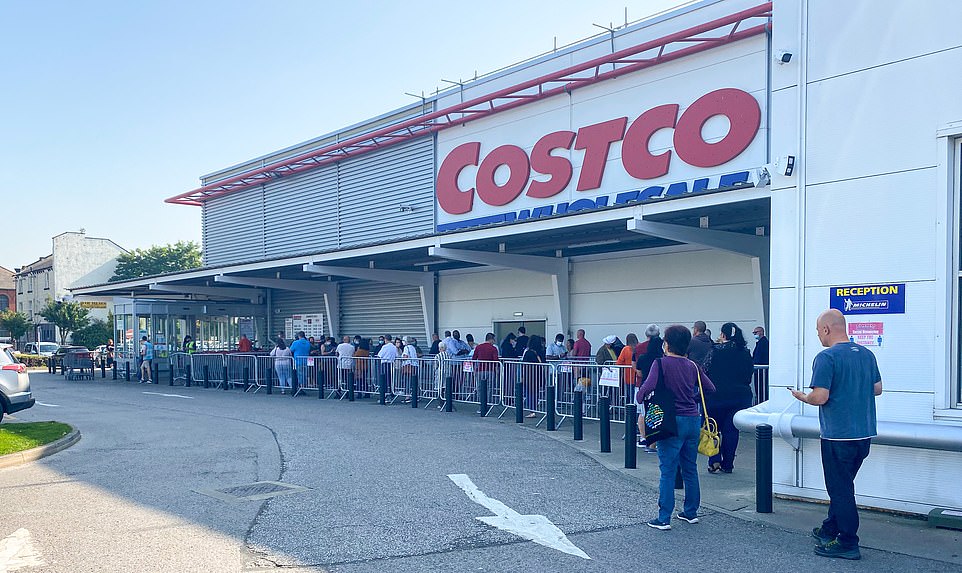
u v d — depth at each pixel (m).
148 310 28.14
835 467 6.21
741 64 15.27
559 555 6.30
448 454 11.01
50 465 10.67
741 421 8.29
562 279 19.59
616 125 17.34
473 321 22.80
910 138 7.45
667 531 7.00
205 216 32.59
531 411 14.98
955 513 6.99
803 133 8.19
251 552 6.36
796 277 8.18
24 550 6.43
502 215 20.00
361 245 19.95
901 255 7.47
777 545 6.56
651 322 17.78
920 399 7.29
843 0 7.94
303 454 11.14
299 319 30.08
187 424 14.97
